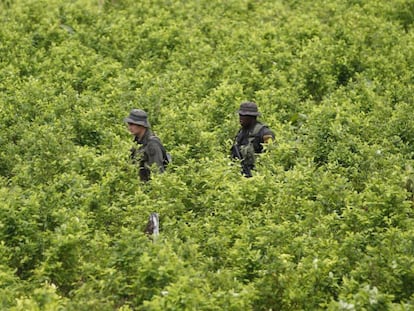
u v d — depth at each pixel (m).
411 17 82.81
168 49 70.38
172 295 28.16
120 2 85.12
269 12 82.31
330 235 35.09
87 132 48.53
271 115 53.91
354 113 53.25
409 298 31.05
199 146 47.31
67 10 78.38
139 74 61.59
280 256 31.67
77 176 39.22
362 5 86.56
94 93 57.81
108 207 38.06
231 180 40.84
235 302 28.52
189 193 40.03
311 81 62.44
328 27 75.62
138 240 32.34
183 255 32.50
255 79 60.88
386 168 43.28
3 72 60.75
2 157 45.62
